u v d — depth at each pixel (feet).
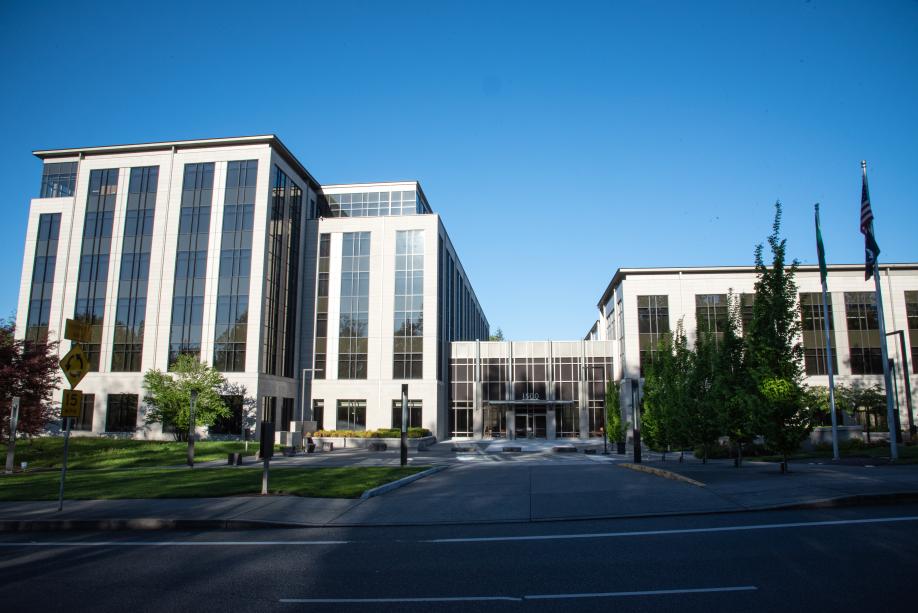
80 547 32.99
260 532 36.99
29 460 95.91
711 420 77.46
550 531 35.40
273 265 163.63
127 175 165.27
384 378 176.35
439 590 23.52
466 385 192.24
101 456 100.89
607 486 52.11
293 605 21.86
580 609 20.86
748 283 177.27
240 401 150.30
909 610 19.98
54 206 167.02
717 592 22.44
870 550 28.02
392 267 182.09
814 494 42.14
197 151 164.04
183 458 100.07
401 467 73.61
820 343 171.73
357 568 27.25
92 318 159.02
